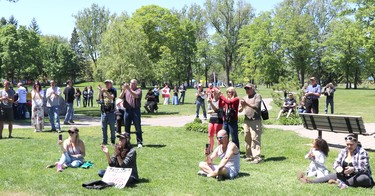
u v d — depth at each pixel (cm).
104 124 1217
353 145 734
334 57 6338
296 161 988
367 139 1318
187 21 7656
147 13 6750
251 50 6425
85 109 2909
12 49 7456
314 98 1725
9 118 1319
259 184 745
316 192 684
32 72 8219
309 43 6081
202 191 693
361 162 725
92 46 8256
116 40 3772
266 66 6338
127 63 3694
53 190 687
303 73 6391
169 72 6359
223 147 831
